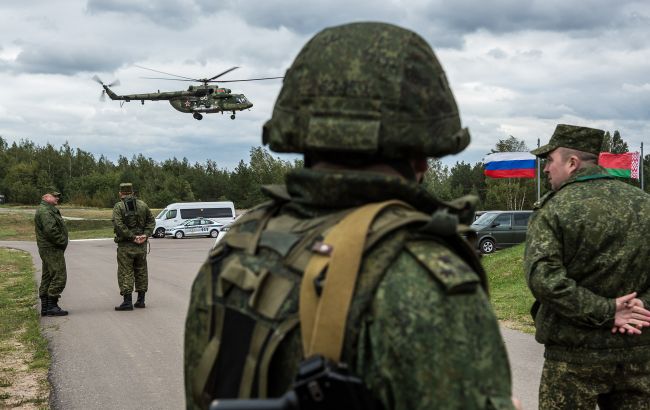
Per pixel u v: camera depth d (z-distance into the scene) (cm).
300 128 128
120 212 1026
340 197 125
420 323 106
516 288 1131
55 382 615
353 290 110
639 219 291
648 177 4606
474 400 106
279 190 143
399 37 126
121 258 1031
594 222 289
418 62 126
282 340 116
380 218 117
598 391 296
